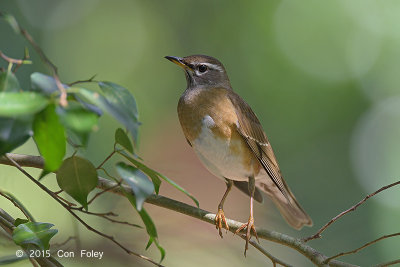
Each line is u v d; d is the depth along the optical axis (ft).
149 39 47.91
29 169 30.12
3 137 11.76
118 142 14.35
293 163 44.86
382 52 47.52
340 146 45.44
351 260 39.24
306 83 46.52
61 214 29.81
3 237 19.04
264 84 46.32
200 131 26.14
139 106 46.01
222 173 26.86
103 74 46.91
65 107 11.84
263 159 27.02
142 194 13.44
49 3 44.47
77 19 46.19
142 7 48.34
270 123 45.62
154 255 28.89
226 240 30.50
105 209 29.04
